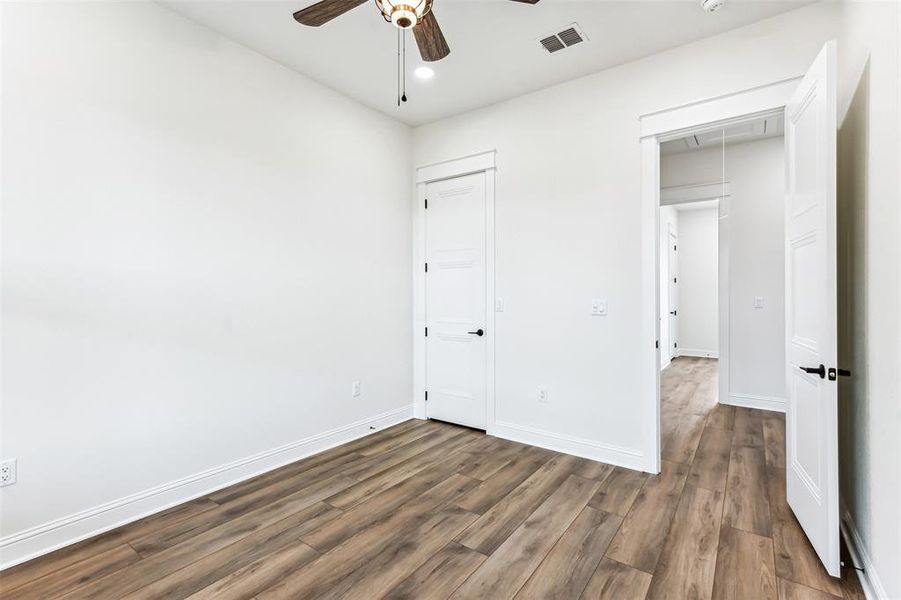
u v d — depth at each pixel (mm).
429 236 4109
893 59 1532
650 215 2883
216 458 2686
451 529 2219
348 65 3051
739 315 4516
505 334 3574
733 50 2590
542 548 2051
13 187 1932
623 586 1780
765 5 2369
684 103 2748
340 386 3492
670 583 1792
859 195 1935
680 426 3857
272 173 2988
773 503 2439
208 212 2639
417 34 1981
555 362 3305
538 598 1722
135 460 2332
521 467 2992
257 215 2902
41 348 2014
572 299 3213
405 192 4121
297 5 2406
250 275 2863
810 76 2006
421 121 4035
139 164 2332
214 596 1739
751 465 2992
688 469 2934
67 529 2092
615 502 2482
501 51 2830
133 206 2312
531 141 3412
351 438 3570
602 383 3090
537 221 3381
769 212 4367
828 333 1811
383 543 2100
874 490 1702
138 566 1929
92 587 1795
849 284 2094
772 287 4359
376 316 3820
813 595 1705
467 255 3842
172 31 2463
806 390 2076
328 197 3385
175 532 2199
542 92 3354
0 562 1900
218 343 2693
